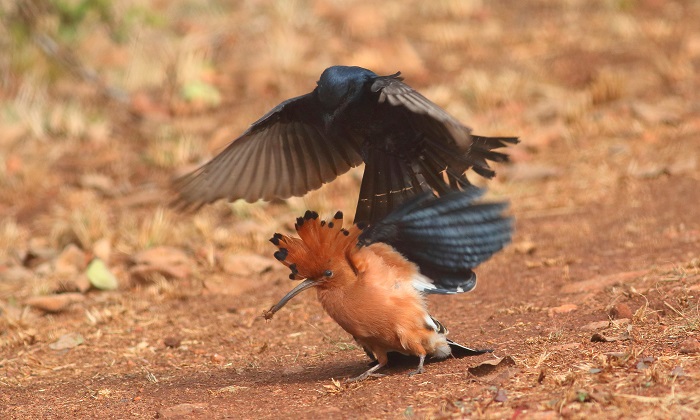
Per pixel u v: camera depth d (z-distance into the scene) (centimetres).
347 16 2536
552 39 2375
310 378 910
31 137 2039
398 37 2438
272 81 2228
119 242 1527
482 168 925
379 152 921
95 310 1244
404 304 830
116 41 2388
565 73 2177
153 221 1562
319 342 1062
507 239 826
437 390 787
